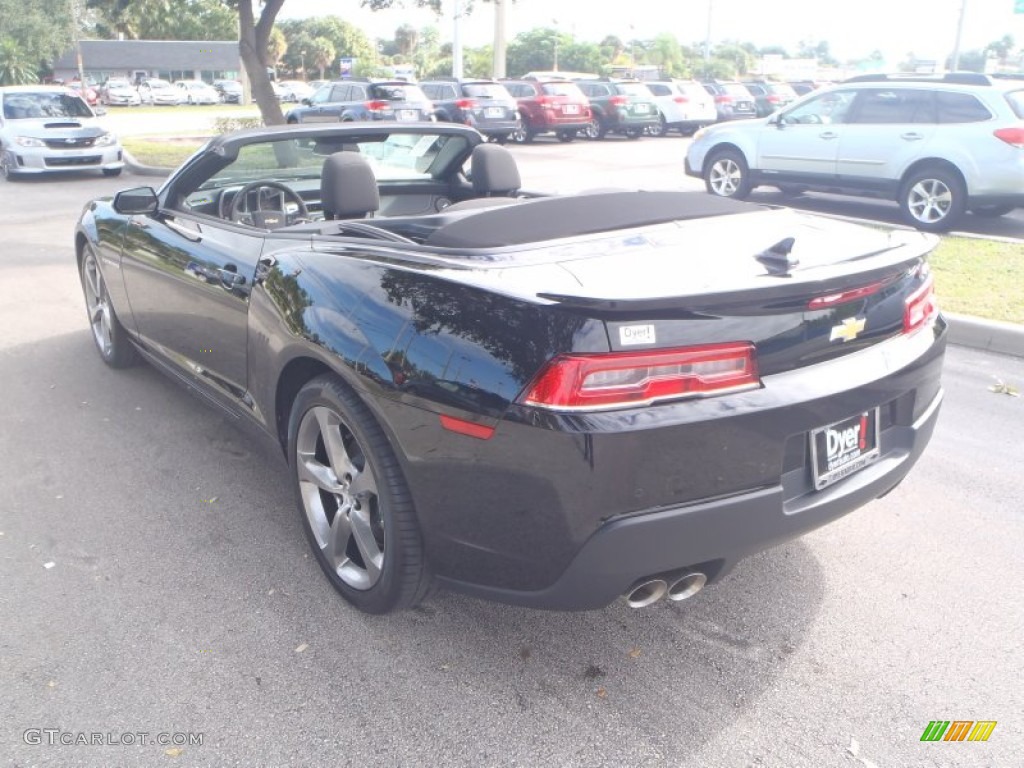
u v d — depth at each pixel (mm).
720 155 12750
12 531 3654
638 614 3174
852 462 2818
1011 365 6102
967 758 2508
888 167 10773
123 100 64500
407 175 4832
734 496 2500
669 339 2354
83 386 5305
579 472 2340
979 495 4109
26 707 2645
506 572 2588
